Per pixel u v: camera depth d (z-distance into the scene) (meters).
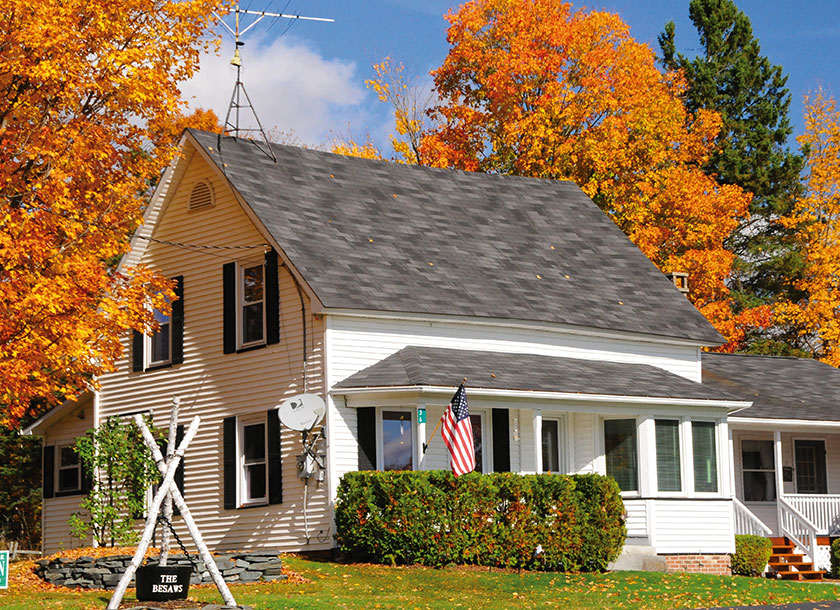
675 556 24.61
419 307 23.95
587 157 41.41
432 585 19.00
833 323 45.41
